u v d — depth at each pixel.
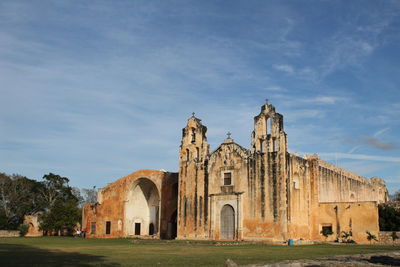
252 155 47.41
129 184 63.69
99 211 66.94
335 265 20.22
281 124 46.72
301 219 47.34
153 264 21.34
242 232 46.06
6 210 80.56
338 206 48.84
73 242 47.53
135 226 64.62
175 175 59.19
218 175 49.66
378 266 19.98
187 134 54.53
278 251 31.47
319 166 52.44
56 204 75.94
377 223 46.22
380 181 79.56
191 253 29.25
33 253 29.06
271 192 45.12
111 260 23.58
